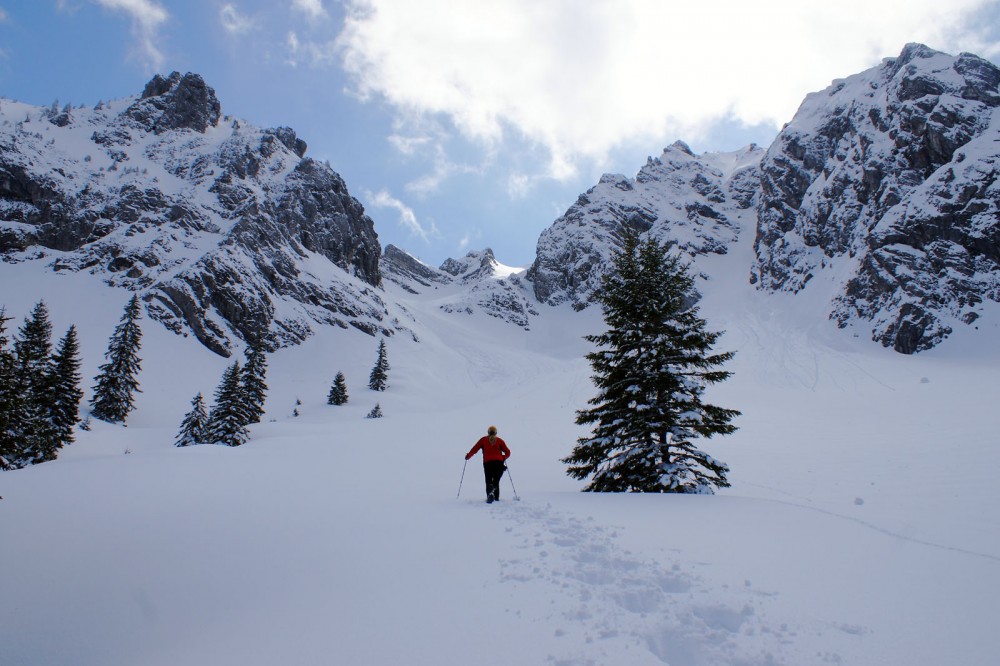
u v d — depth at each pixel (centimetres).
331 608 580
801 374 6109
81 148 13388
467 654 450
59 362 4069
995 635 473
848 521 893
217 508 1134
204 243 10994
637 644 455
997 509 1440
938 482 1938
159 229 10975
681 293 1598
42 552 801
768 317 9706
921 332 6688
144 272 9619
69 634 554
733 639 465
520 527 871
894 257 7762
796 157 14612
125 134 14650
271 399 7938
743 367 6700
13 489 1228
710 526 860
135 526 959
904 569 654
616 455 1498
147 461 1927
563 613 522
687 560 673
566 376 7969
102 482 1391
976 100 9112
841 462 2512
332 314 11450
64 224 10294
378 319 12250
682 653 450
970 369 5409
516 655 445
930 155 9038
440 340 13612
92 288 9031
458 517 983
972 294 6856
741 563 667
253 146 15450
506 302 19012
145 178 12544
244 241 11225
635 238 1669
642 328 1573
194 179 13288
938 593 575
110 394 5159
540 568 656
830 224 10775
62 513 1023
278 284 11156
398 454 3005
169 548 836
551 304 19488
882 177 9712
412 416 5725
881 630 485
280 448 3062
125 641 537
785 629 486
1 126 12562
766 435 3441
